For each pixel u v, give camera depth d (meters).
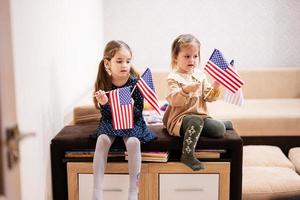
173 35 4.71
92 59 4.14
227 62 2.44
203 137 2.49
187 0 4.64
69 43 3.18
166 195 2.48
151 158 2.43
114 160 2.47
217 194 2.47
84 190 2.49
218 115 3.74
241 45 4.71
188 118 2.44
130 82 2.48
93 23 4.18
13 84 1.57
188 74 2.56
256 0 4.63
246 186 2.69
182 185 2.47
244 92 4.50
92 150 2.50
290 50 4.71
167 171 2.45
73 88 3.32
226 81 2.43
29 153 2.15
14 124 1.55
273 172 2.89
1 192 1.46
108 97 2.44
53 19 2.72
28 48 2.17
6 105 1.52
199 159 2.47
